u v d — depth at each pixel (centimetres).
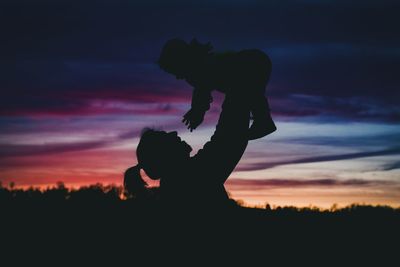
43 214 604
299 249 518
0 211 618
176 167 503
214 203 492
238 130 498
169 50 511
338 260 516
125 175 515
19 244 541
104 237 530
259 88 505
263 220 548
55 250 529
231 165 500
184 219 488
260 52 512
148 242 496
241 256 489
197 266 480
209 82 508
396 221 635
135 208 534
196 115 508
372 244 556
